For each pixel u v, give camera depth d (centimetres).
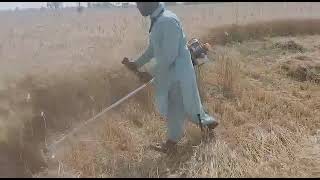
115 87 721
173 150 598
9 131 554
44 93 647
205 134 626
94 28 930
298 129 659
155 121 683
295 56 982
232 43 1103
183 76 581
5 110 583
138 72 617
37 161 551
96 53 765
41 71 686
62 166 546
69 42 815
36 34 897
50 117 630
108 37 840
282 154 590
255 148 598
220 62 863
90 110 672
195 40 632
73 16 1152
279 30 1218
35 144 571
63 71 696
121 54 782
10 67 681
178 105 595
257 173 543
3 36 858
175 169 560
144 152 600
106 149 598
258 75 875
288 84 843
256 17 1265
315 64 906
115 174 543
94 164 559
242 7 1656
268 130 649
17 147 548
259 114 698
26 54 736
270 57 997
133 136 638
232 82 794
